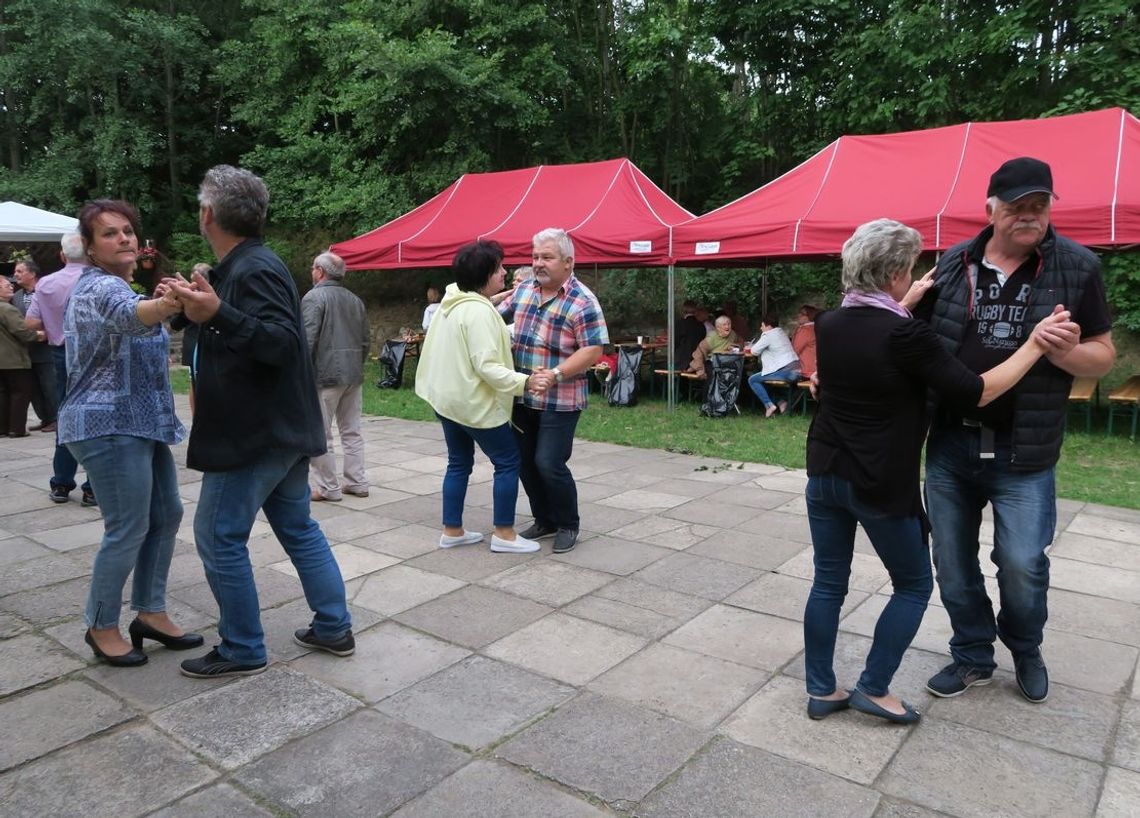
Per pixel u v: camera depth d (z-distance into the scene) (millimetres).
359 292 18016
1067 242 2596
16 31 19281
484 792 2355
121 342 2883
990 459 2686
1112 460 7191
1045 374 2596
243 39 20156
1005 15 11383
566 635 3449
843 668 3160
